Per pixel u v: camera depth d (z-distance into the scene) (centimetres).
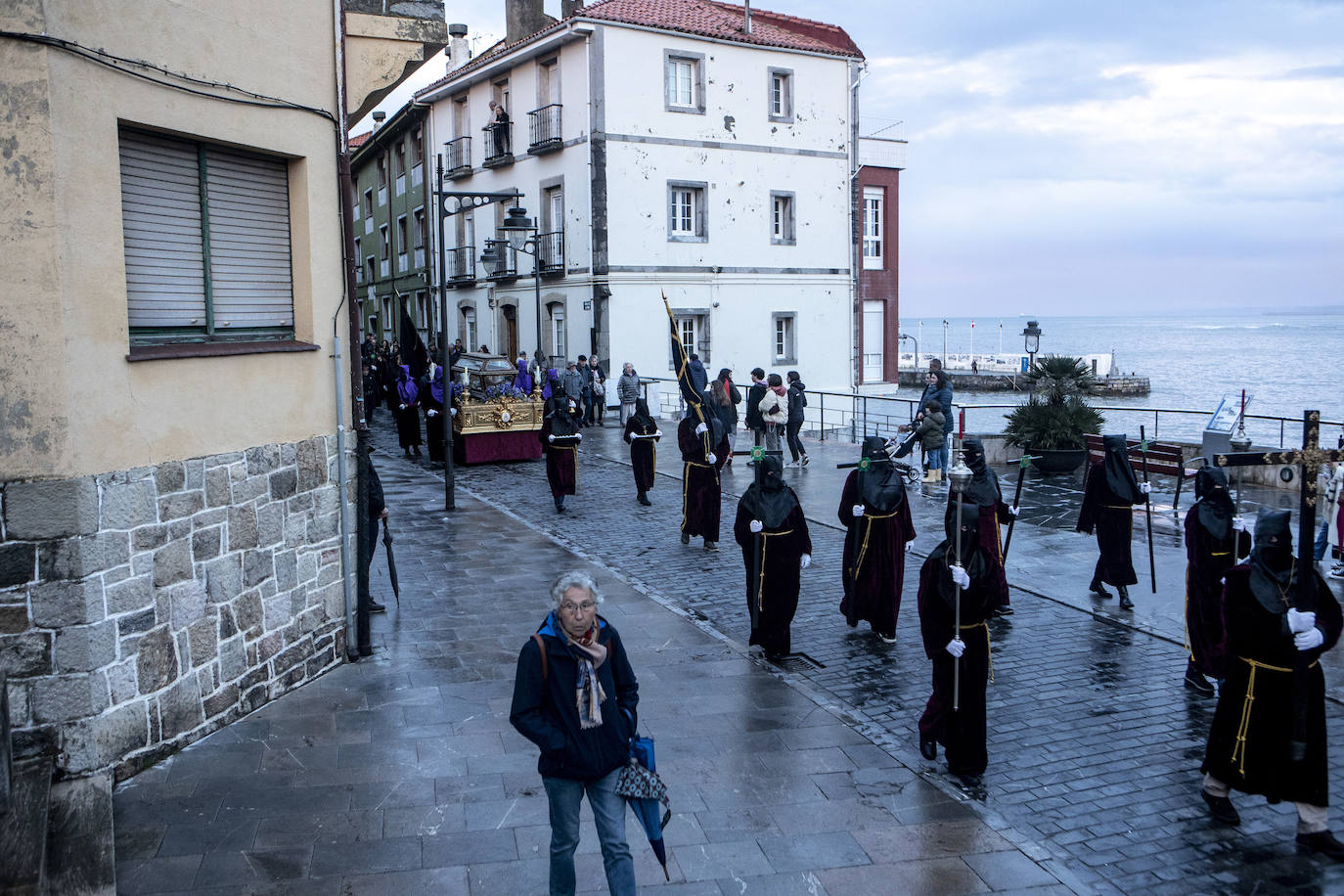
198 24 710
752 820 595
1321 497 1097
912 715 758
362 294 5100
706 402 1323
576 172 2942
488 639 932
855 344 3416
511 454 2136
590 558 1268
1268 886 523
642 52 2902
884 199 3769
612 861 462
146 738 655
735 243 3106
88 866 528
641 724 738
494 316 3434
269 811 601
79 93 608
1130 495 1006
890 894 518
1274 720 565
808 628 979
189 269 730
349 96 990
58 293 588
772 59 3125
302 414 820
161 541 667
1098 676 831
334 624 860
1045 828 586
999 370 7244
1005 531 1375
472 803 612
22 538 590
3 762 530
